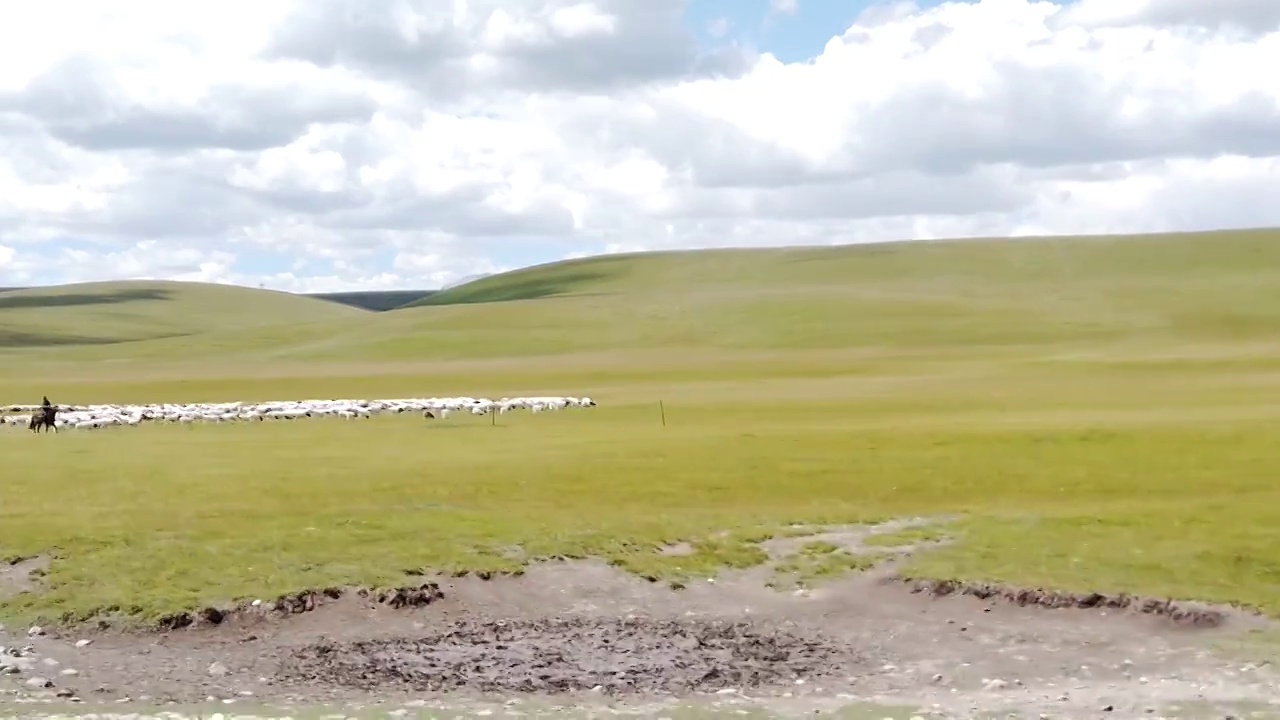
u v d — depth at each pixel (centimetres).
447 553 3170
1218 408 7188
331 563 3056
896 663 2502
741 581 3112
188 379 14488
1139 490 4175
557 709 2053
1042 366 12388
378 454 5253
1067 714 2002
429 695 2216
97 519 3497
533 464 4816
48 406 6938
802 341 17600
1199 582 2925
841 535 3519
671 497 4081
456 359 17688
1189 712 2014
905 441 5453
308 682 2314
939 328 18075
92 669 2383
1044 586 2914
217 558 3078
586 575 3105
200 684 2288
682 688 2289
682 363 14838
